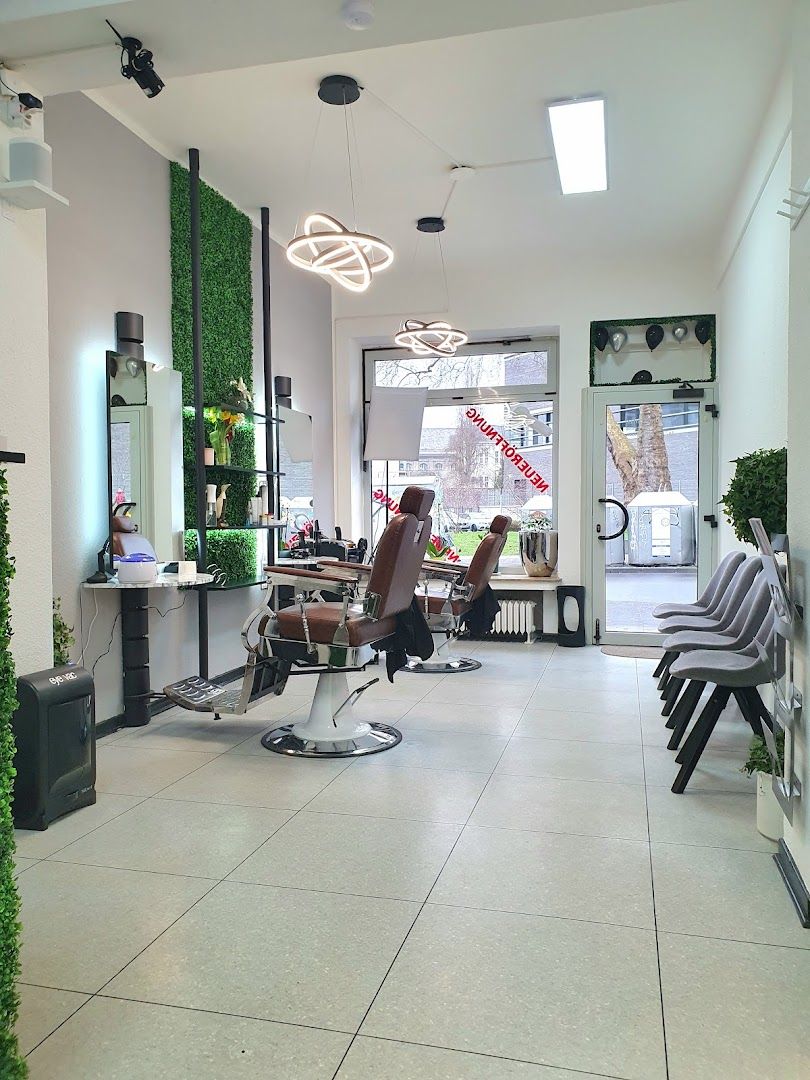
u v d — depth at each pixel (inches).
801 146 98.8
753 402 202.4
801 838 94.0
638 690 210.5
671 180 214.4
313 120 180.7
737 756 152.5
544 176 211.9
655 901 95.1
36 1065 66.6
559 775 141.0
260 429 242.5
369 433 302.5
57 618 142.9
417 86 166.9
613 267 281.3
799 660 96.8
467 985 77.9
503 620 292.2
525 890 97.9
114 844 112.1
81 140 162.9
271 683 172.1
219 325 217.9
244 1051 68.3
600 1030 70.9
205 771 144.4
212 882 100.2
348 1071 65.8
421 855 108.0
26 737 117.5
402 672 234.8
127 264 177.6
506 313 291.0
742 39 151.7
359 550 270.4
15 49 114.9
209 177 211.0
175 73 122.4
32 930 88.7
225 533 218.1
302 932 88.0
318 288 291.1
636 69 161.5
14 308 120.6
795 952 84.0
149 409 181.3
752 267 201.5
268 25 109.0
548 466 306.8
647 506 283.9
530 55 155.9
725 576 195.3
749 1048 68.6
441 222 243.9
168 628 194.1
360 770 144.2
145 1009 74.3
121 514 170.9
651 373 282.7
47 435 127.6
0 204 117.9
